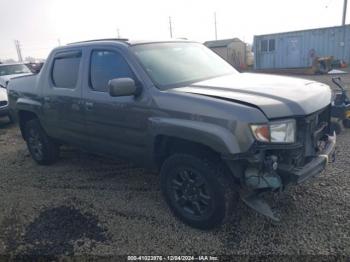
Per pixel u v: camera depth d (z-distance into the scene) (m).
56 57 4.73
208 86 3.38
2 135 8.02
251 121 2.74
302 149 3.00
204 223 3.21
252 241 3.05
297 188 3.96
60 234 3.39
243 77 3.87
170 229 3.34
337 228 3.14
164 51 3.96
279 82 3.49
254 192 3.04
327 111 3.53
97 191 4.33
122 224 3.49
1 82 12.76
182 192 3.37
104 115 3.89
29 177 5.03
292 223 3.27
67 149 6.18
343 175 4.26
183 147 3.33
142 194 4.15
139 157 3.72
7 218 3.80
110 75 3.85
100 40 4.17
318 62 20.33
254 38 25.30
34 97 5.06
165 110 3.23
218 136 2.84
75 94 4.26
